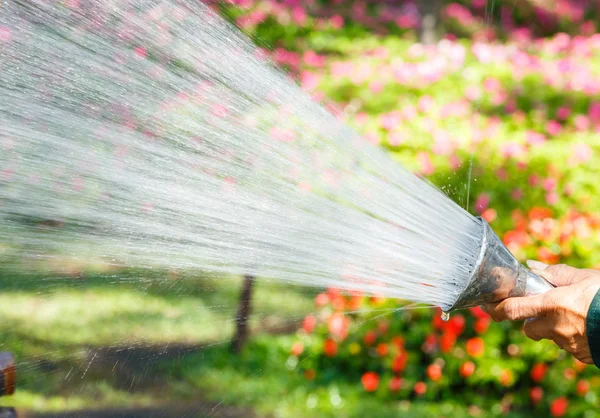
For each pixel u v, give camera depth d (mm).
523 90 8430
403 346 4949
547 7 12750
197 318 4926
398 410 4645
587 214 5574
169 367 4668
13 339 4559
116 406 4309
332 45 10062
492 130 6969
